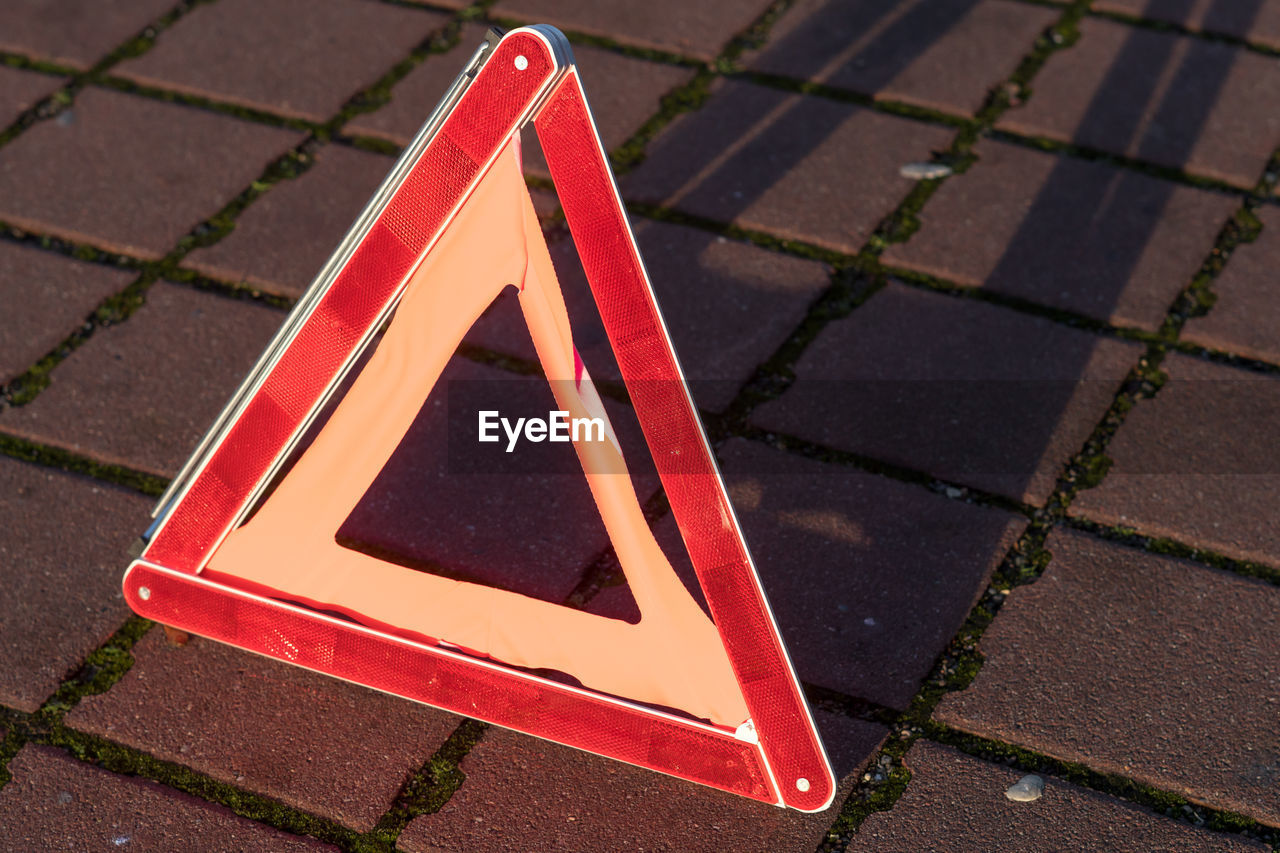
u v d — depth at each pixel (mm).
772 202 2461
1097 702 2086
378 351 2018
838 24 2678
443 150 1969
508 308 2371
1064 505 2211
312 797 2045
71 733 2078
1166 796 2043
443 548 2182
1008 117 2549
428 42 2654
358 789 2049
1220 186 2477
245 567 2074
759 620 1982
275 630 2082
